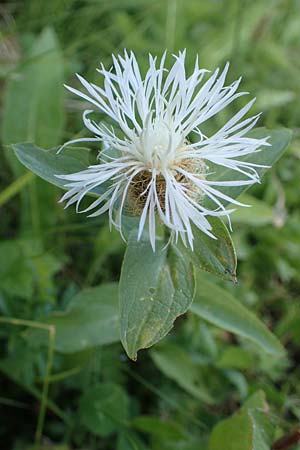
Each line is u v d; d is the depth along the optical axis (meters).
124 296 0.16
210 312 0.22
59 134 0.29
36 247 0.26
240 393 0.26
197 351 0.27
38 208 0.28
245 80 0.37
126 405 0.24
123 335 0.16
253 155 0.18
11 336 0.24
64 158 0.17
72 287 0.26
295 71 0.38
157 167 0.16
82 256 0.29
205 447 0.23
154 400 0.26
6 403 0.25
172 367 0.25
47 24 0.35
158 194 0.16
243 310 0.21
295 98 0.37
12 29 0.33
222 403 0.26
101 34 0.35
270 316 0.30
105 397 0.24
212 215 0.15
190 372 0.26
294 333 0.28
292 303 0.30
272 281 0.31
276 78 0.38
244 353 0.26
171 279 0.16
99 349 0.25
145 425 0.24
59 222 0.28
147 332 0.16
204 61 0.36
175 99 0.16
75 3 0.36
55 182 0.16
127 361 0.26
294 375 0.28
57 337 0.22
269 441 0.20
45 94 0.29
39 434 0.23
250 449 0.20
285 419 0.26
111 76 0.16
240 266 0.31
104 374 0.25
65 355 0.24
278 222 0.30
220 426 0.21
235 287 0.29
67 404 0.25
